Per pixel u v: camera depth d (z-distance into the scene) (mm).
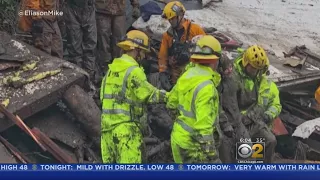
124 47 13484
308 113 19484
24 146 15523
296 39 22922
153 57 20266
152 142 16547
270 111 15164
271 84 15297
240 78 14570
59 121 16469
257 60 14133
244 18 24281
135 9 22188
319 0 26922
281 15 25016
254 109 14906
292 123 18531
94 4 20172
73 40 19969
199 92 11992
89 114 16109
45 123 16203
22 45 17672
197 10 24484
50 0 18234
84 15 19797
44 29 18406
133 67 13336
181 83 12414
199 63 12242
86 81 17016
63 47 20453
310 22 24672
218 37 21516
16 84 15508
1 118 14352
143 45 13547
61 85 16078
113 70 13578
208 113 11938
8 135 15609
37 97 15391
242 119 14812
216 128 12508
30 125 15930
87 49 20219
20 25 18703
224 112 14305
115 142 13461
